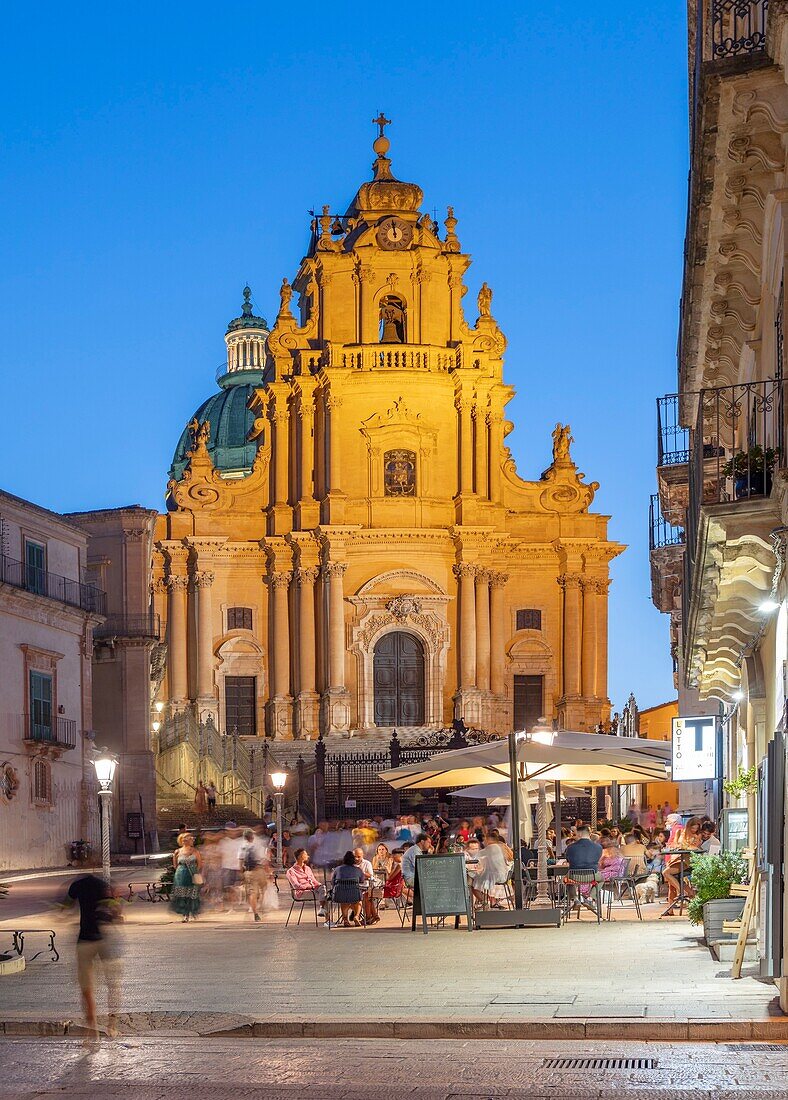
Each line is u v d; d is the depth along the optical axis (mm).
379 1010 16422
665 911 29172
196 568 74500
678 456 33281
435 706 74125
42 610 53438
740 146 16047
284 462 75938
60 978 20328
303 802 63500
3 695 50500
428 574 74750
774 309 17234
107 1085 12820
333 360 75375
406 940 24891
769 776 16766
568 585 75938
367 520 75000
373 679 74562
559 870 31453
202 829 55875
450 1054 14117
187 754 66438
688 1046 14289
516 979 18766
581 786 45688
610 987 17672
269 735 74375
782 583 17172
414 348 75562
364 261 76312
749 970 18688
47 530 54844
